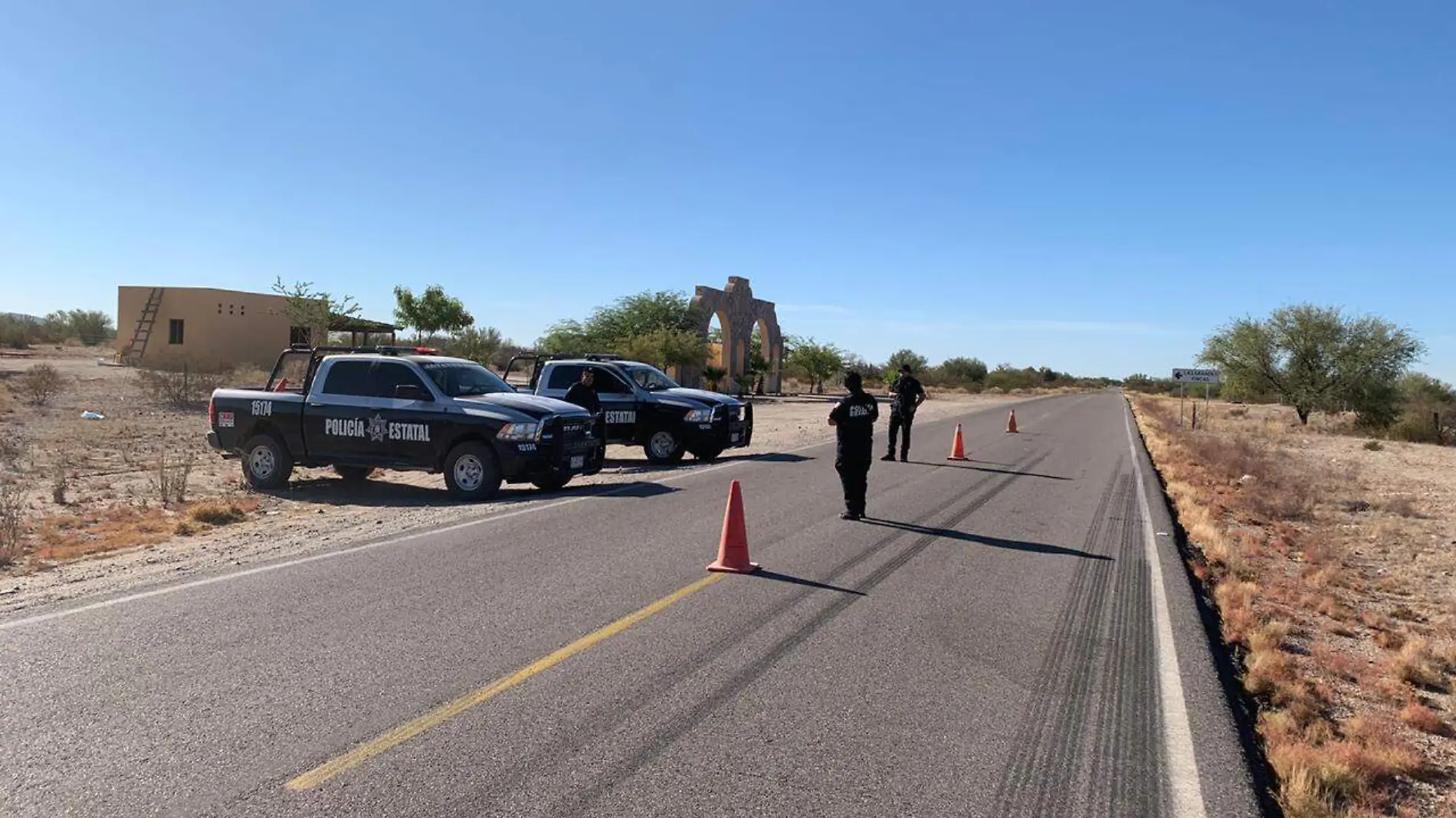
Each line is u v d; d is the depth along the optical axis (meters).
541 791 4.03
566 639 6.21
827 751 4.55
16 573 8.28
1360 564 11.81
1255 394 50.12
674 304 52.09
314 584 7.62
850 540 10.02
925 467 17.97
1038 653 6.25
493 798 3.96
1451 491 20.70
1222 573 9.82
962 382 101.00
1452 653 7.16
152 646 5.93
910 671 5.79
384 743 4.50
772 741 4.65
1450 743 5.47
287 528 10.47
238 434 13.83
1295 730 5.31
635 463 18.25
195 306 43.12
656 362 46.94
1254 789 4.28
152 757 4.30
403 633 6.29
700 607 7.09
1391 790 4.71
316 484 14.45
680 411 17.92
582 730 4.71
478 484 12.64
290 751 4.39
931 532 10.70
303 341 42.59
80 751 4.36
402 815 3.79
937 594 7.77
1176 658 6.20
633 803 3.94
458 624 6.50
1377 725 5.37
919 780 4.27
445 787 4.05
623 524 10.60
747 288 59.41
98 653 5.79
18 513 10.66
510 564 8.46
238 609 6.84
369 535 9.83
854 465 11.27
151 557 8.88
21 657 5.70
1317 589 9.62
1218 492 17.38
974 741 4.75
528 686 5.32
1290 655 7.05
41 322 68.88
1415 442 40.25
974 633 6.66
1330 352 46.44
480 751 4.43
